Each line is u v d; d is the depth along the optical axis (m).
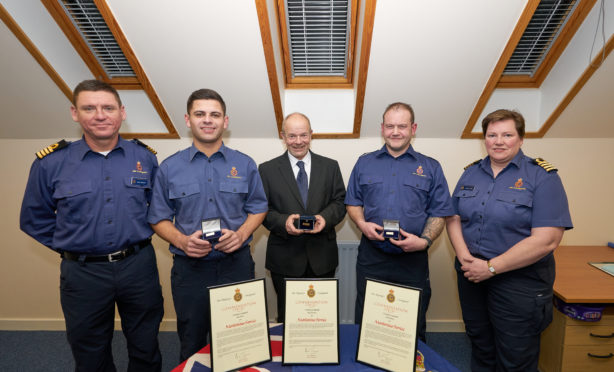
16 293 2.43
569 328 1.69
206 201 1.44
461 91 1.89
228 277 1.49
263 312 1.00
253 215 1.55
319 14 1.85
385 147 1.71
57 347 2.26
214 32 1.63
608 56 1.64
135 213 1.48
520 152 1.45
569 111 1.95
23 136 2.20
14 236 2.34
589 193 2.23
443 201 1.60
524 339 1.40
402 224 1.61
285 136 1.73
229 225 1.47
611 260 2.02
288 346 0.98
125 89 2.06
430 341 2.32
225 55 1.73
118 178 1.45
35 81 1.83
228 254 1.47
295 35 1.93
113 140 1.46
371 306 0.98
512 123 1.37
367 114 2.05
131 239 1.47
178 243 1.35
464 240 1.57
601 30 1.61
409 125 1.56
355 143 2.23
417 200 1.62
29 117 2.05
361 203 1.79
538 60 1.96
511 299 1.39
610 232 2.28
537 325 1.38
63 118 2.07
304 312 0.98
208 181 1.45
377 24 1.60
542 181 1.34
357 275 1.81
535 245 1.30
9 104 1.94
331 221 1.72
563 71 1.88
